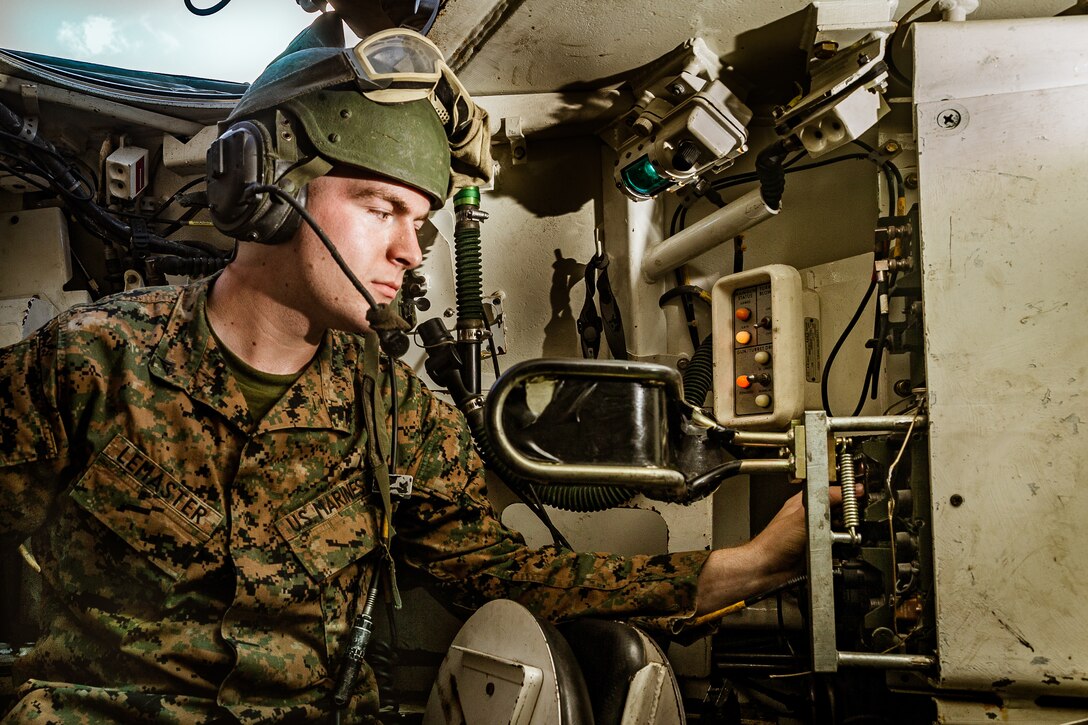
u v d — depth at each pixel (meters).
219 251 2.73
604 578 1.63
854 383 2.12
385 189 1.47
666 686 1.45
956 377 1.50
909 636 1.52
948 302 1.52
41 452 1.44
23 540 1.51
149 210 2.81
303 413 1.56
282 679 1.48
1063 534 1.43
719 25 1.92
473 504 1.75
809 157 2.23
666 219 2.40
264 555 1.49
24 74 2.58
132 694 1.39
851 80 1.83
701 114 2.00
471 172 1.77
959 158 1.55
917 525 1.57
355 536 1.59
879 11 1.79
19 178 2.68
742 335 2.05
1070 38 1.56
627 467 1.17
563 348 2.34
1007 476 1.46
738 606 1.60
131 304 1.56
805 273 2.22
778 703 2.10
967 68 1.57
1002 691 1.45
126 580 1.44
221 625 1.46
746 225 2.06
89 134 2.80
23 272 2.76
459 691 1.56
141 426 1.46
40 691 1.37
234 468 1.51
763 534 1.59
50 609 1.48
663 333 2.31
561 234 2.36
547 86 2.21
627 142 2.14
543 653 1.39
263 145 1.40
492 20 1.94
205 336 1.53
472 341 2.15
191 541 1.46
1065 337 1.47
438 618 2.14
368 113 1.45
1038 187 1.51
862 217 2.18
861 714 1.77
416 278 2.32
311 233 1.45
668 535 2.13
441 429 1.78
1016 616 1.43
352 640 1.55
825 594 1.41
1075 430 1.44
